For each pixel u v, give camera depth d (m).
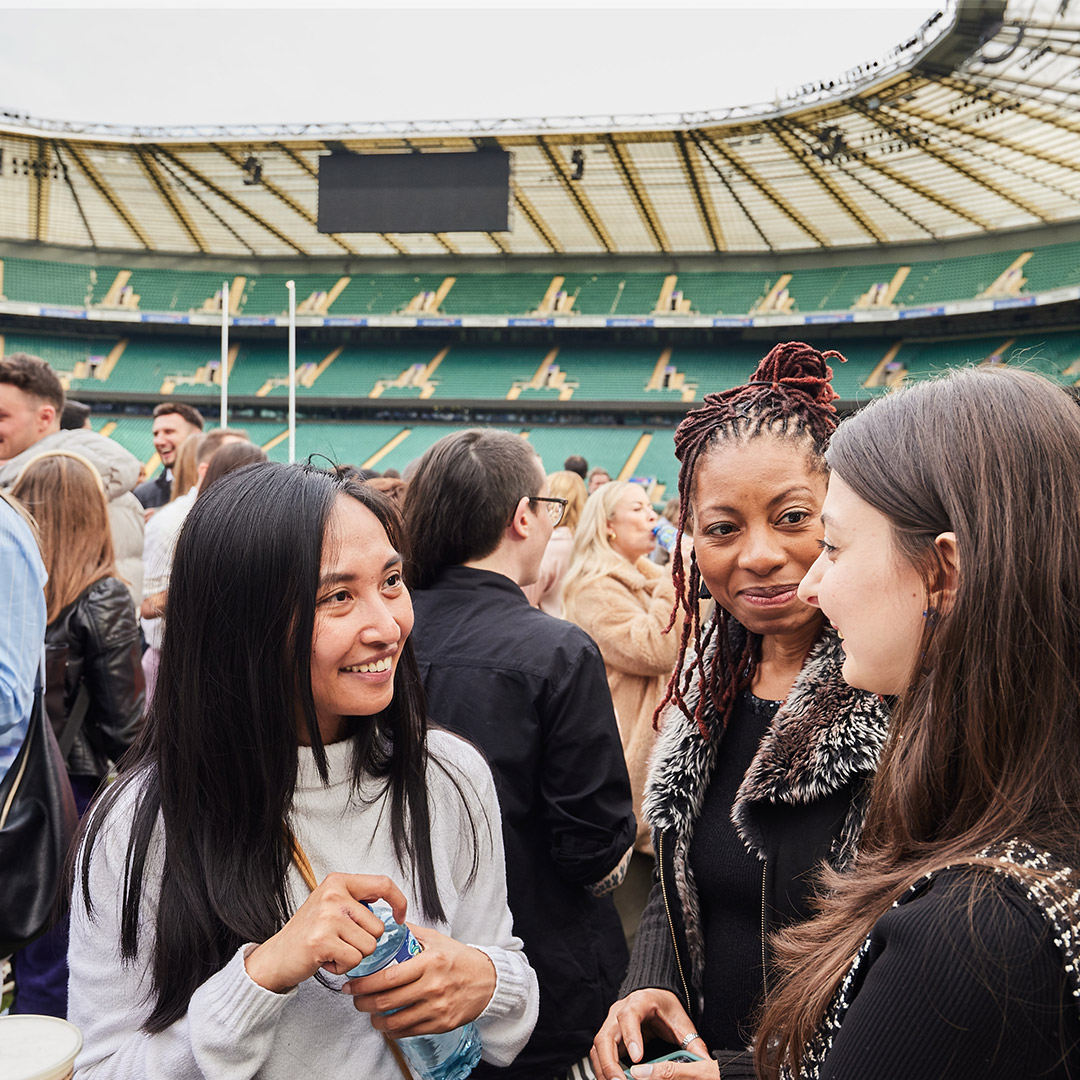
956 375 0.84
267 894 1.07
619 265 25.17
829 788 1.15
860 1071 0.70
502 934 1.33
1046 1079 0.65
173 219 24.47
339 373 25.56
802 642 1.33
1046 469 0.74
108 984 1.10
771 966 1.21
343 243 25.44
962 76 17.14
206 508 1.09
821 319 22.98
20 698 1.67
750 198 22.17
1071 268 21.52
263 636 1.05
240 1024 0.96
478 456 1.99
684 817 1.36
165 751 1.09
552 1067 1.78
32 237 25.22
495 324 24.55
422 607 1.98
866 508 0.84
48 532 2.66
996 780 0.72
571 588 2.72
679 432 1.35
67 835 1.79
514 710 1.81
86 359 25.84
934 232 23.02
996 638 0.72
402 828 1.20
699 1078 1.17
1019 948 0.65
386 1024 1.05
